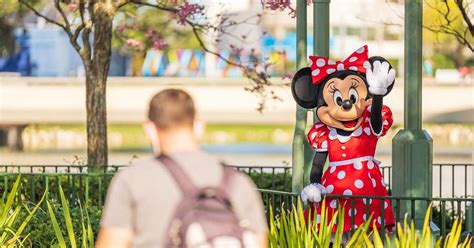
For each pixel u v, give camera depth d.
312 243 8.62
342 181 11.87
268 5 18.64
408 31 12.22
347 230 11.51
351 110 11.91
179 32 44.75
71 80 54.06
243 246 5.42
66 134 53.75
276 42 49.50
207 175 5.52
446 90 54.06
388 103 53.16
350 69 12.15
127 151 48.53
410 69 12.20
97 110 19.41
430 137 12.23
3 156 46.31
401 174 12.20
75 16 20.67
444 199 10.12
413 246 8.44
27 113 53.66
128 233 5.51
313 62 12.26
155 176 5.48
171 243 5.40
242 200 5.54
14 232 10.06
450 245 8.51
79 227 11.98
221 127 55.31
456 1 18.33
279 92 53.94
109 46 19.52
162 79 55.53
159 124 5.59
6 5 25.45
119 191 5.50
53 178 16.28
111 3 19.31
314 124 12.45
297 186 13.05
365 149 12.02
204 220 5.39
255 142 54.62
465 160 43.97
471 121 53.84
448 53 53.62
